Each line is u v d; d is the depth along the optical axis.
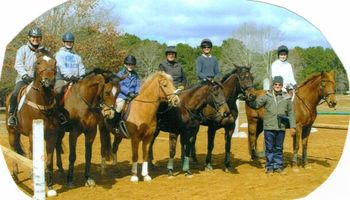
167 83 8.08
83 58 14.40
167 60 9.29
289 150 11.52
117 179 8.49
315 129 14.42
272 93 8.70
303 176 8.62
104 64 14.66
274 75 9.38
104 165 8.84
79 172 9.04
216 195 7.34
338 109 18.20
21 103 7.41
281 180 8.34
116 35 14.73
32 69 7.93
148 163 9.40
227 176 8.77
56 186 7.89
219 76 9.54
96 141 12.94
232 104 9.09
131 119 8.20
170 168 8.68
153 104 8.15
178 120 8.59
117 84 7.50
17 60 7.85
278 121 8.66
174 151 8.68
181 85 9.29
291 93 8.91
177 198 7.18
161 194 7.41
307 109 8.93
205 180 8.44
